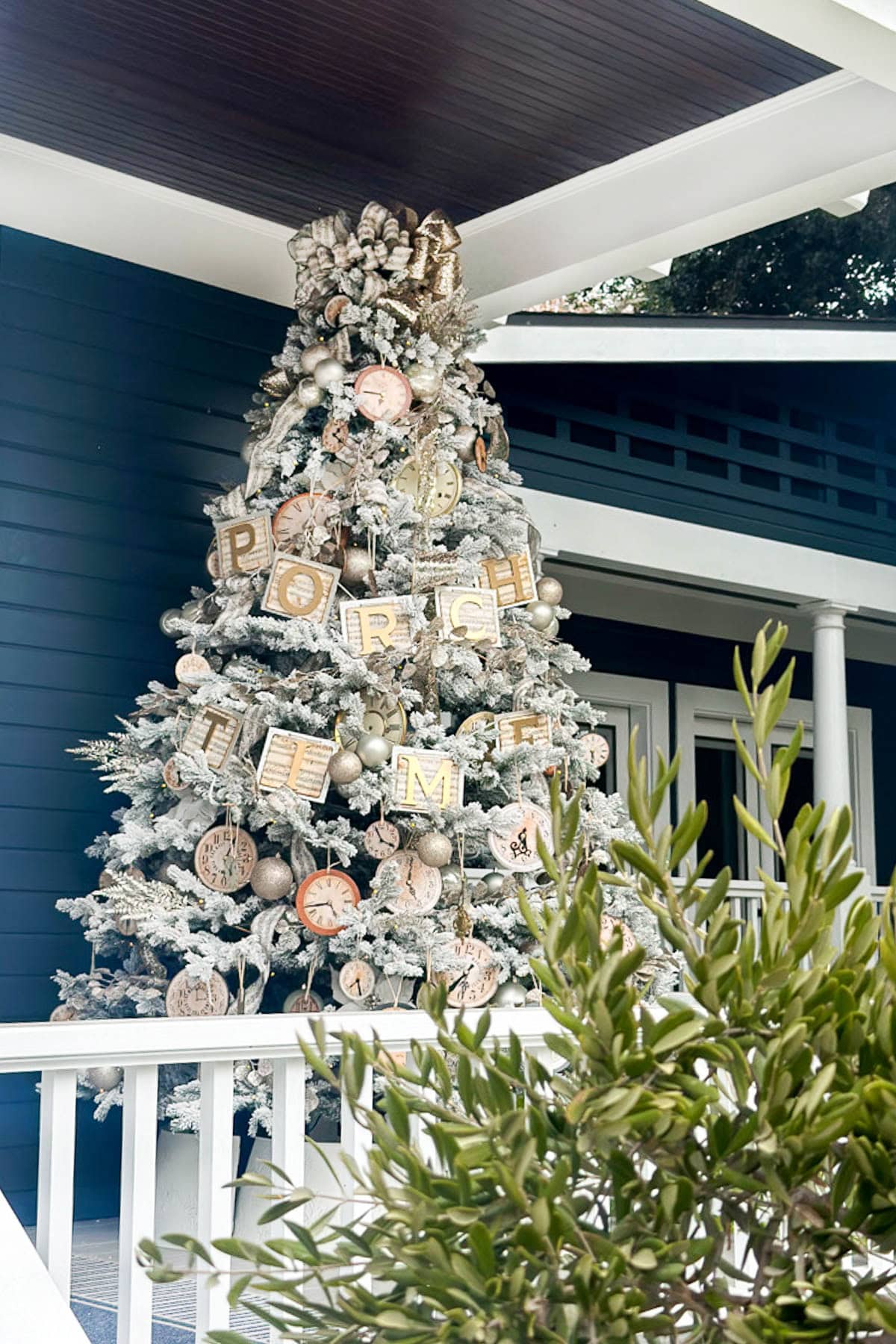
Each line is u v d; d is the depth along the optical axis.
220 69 4.49
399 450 4.99
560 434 6.77
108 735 5.34
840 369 8.01
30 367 5.27
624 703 8.29
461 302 5.00
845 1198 1.18
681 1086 1.20
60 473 5.31
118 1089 4.47
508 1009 2.63
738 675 1.31
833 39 3.61
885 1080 1.17
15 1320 1.79
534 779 4.93
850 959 1.25
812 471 7.86
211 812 4.61
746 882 7.87
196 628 4.79
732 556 7.28
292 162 5.11
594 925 1.23
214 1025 2.30
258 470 4.89
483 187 5.29
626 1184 1.19
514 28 4.19
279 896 4.48
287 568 4.69
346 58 4.40
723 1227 1.27
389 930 4.48
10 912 5.08
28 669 5.19
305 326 5.05
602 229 5.14
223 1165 2.33
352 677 4.54
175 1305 3.57
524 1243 1.11
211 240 5.51
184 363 5.65
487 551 5.12
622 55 4.33
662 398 7.21
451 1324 1.10
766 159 4.70
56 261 5.35
